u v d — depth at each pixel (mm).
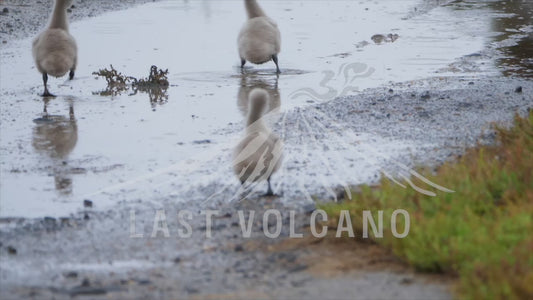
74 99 31312
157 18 50062
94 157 23828
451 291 13977
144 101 30922
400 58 37125
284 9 53969
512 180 18516
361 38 42438
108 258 16516
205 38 43188
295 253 16547
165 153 24125
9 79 34625
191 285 14828
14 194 20688
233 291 14438
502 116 26766
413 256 15164
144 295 14359
